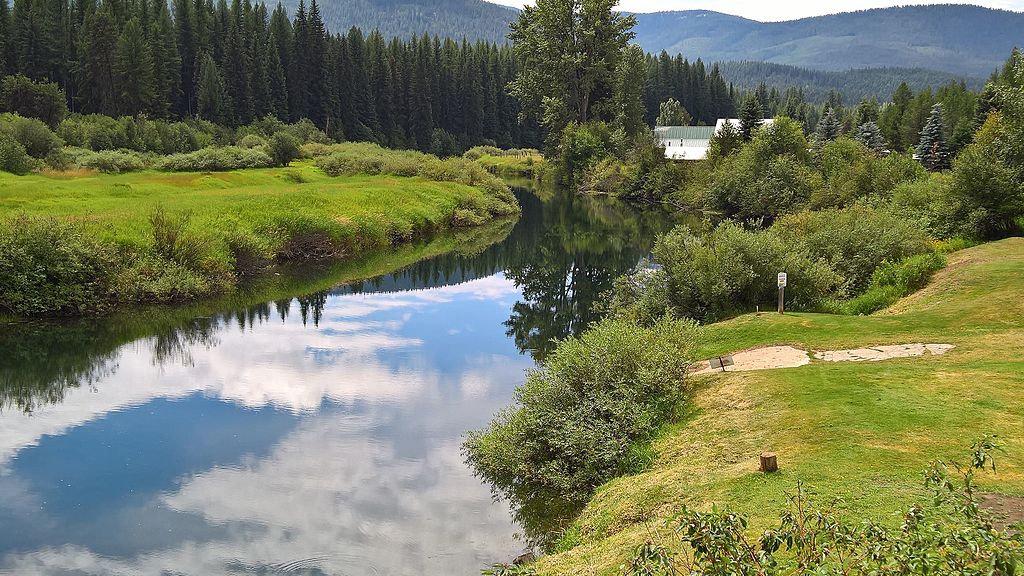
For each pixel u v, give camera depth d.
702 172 59.72
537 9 78.88
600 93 83.44
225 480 12.58
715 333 16.91
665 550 4.84
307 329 23.80
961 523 4.58
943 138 76.06
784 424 10.62
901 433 9.59
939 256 21.70
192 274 27.94
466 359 20.61
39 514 11.33
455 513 11.40
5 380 18.02
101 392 17.20
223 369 19.16
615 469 11.49
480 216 54.69
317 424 15.27
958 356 13.19
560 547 9.66
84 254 25.05
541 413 12.73
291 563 9.94
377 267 35.91
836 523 4.89
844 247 23.45
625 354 13.46
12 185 39.94
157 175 55.66
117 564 9.95
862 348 14.54
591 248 43.25
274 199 40.34
